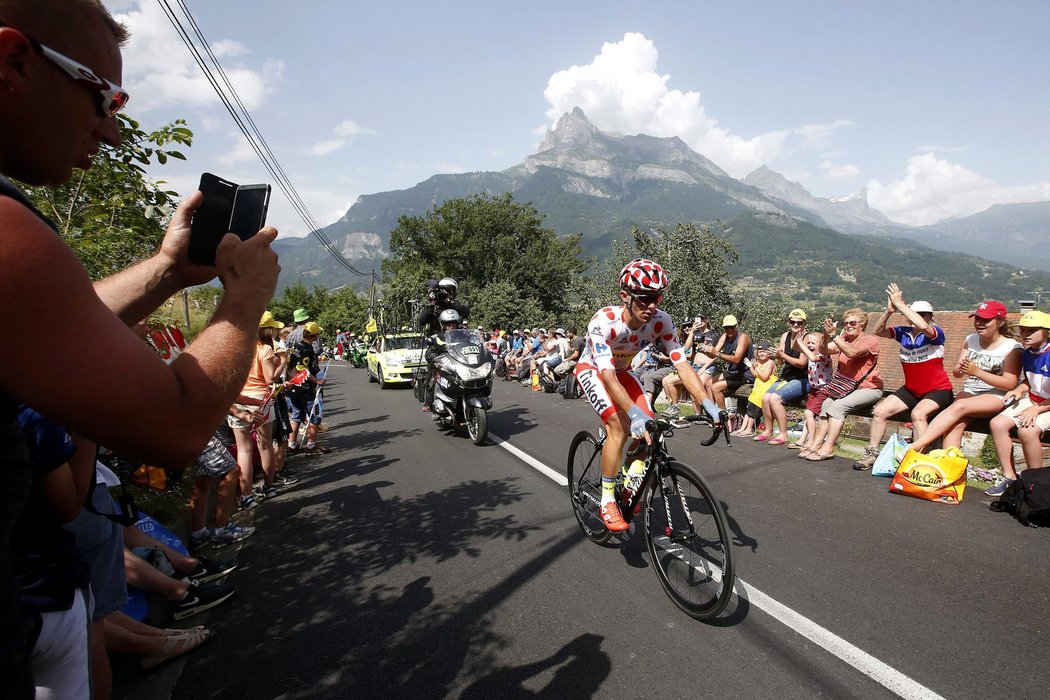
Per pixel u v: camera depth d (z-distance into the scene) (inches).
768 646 106.4
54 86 36.5
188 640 113.3
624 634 113.3
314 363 307.4
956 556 141.8
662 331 143.9
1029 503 159.3
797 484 206.7
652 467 132.3
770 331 1246.9
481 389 304.0
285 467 273.1
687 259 975.0
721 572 112.5
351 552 163.3
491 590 135.5
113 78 40.7
